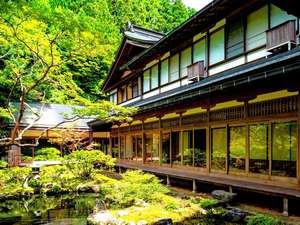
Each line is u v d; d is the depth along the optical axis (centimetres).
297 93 813
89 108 1456
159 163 1555
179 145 1398
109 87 2794
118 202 1075
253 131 1000
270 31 1031
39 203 1225
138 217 831
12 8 1126
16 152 1875
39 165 1795
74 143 2328
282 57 880
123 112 1516
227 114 1084
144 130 1745
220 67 1312
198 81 1398
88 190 1445
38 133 2428
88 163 1623
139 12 4034
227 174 1083
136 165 1752
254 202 960
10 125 2236
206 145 1194
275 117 882
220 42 1332
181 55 1642
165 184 1370
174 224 789
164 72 1814
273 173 923
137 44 2019
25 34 1255
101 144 2647
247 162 993
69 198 1309
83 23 1259
